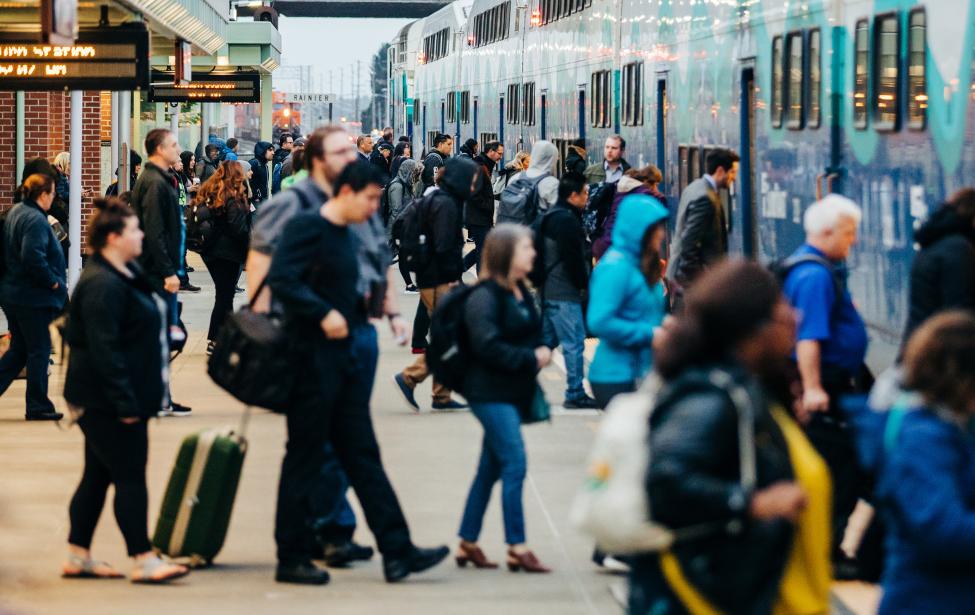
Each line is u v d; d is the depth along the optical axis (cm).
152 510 1171
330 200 952
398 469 1335
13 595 927
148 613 890
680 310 1529
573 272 1608
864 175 1330
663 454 503
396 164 4019
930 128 1153
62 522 1118
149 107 5031
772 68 1652
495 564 1015
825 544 538
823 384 973
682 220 1522
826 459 979
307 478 952
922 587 558
